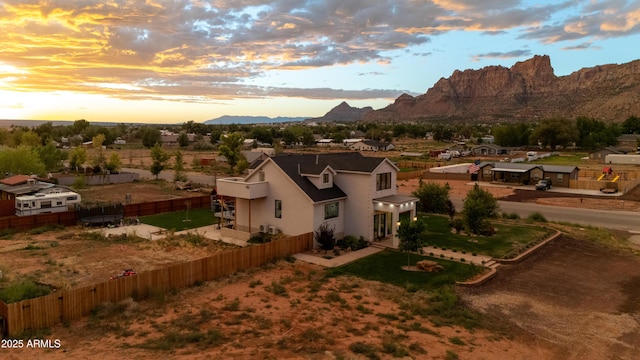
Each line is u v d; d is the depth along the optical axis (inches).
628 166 3321.9
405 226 981.2
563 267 984.9
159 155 2564.0
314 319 662.5
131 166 3351.4
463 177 2765.7
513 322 689.6
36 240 1172.5
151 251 1074.1
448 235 1240.8
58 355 525.7
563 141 4911.4
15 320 590.6
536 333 650.8
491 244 1143.0
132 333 599.8
